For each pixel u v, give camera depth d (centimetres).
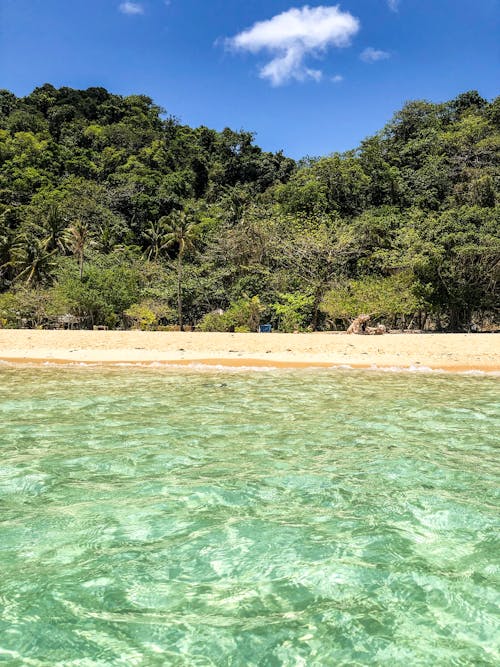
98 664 331
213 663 333
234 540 498
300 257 4841
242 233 5594
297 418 1051
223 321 4312
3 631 362
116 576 434
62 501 596
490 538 506
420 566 453
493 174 6134
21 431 927
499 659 339
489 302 4691
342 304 4047
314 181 6247
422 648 349
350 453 797
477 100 8762
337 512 568
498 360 2077
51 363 2075
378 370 1891
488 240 4388
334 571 443
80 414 1080
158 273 5622
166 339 2584
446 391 1412
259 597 406
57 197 7638
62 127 10488
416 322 5194
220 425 985
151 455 779
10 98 11500
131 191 8175
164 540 499
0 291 5691
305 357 2177
